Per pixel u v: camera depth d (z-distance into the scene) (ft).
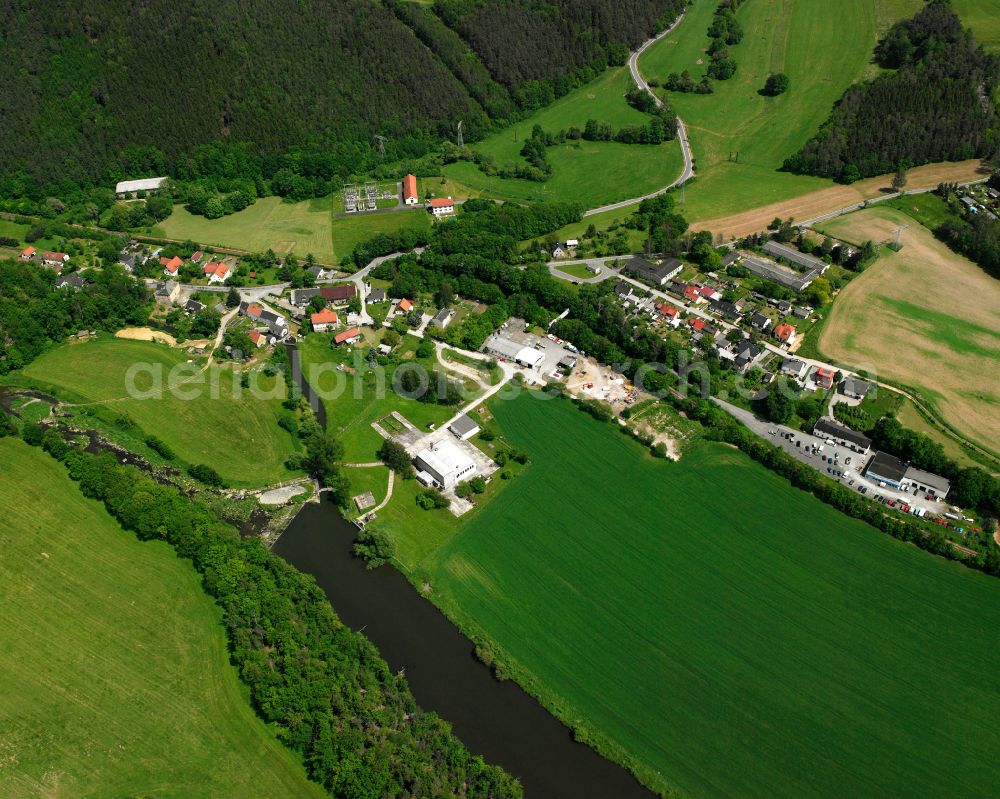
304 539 537.65
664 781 400.06
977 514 524.11
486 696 441.68
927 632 463.83
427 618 484.33
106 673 459.32
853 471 561.84
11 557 527.40
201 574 513.04
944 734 416.87
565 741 419.95
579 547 521.24
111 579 510.99
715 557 511.81
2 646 476.13
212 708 440.04
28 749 426.51
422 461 572.51
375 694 434.30
